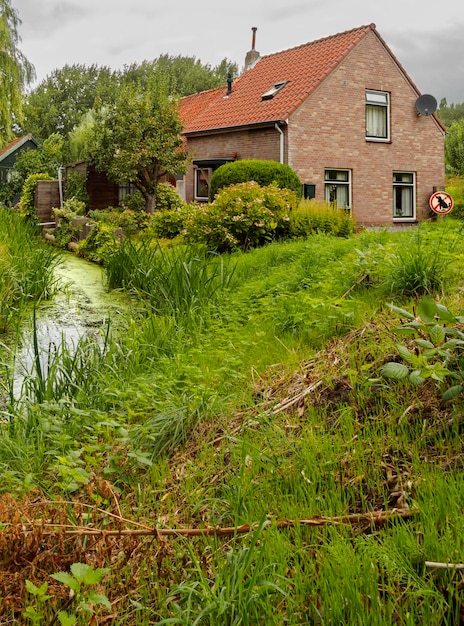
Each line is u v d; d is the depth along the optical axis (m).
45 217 17.02
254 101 23.83
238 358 5.45
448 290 5.77
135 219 17.78
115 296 9.23
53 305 8.73
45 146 28.39
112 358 5.73
